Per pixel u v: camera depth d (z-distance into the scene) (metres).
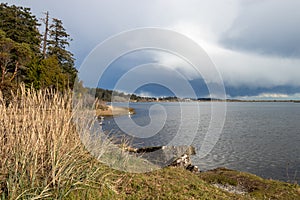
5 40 13.77
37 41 21.28
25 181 2.43
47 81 8.23
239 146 12.98
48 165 2.72
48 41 23.61
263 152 11.81
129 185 3.19
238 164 9.48
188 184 3.72
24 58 14.23
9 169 2.47
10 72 13.06
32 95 3.17
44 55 22.27
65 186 2.54
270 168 9.18
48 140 2.89
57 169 2.68
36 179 2.50
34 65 12.66
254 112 43.53
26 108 3.01
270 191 5.09
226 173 6.42
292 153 11.77
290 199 4.70
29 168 2.54
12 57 13.77
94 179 2.89
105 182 2.95
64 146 2.99
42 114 3.04
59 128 3.07
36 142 2.71
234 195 3.86
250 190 5.22
